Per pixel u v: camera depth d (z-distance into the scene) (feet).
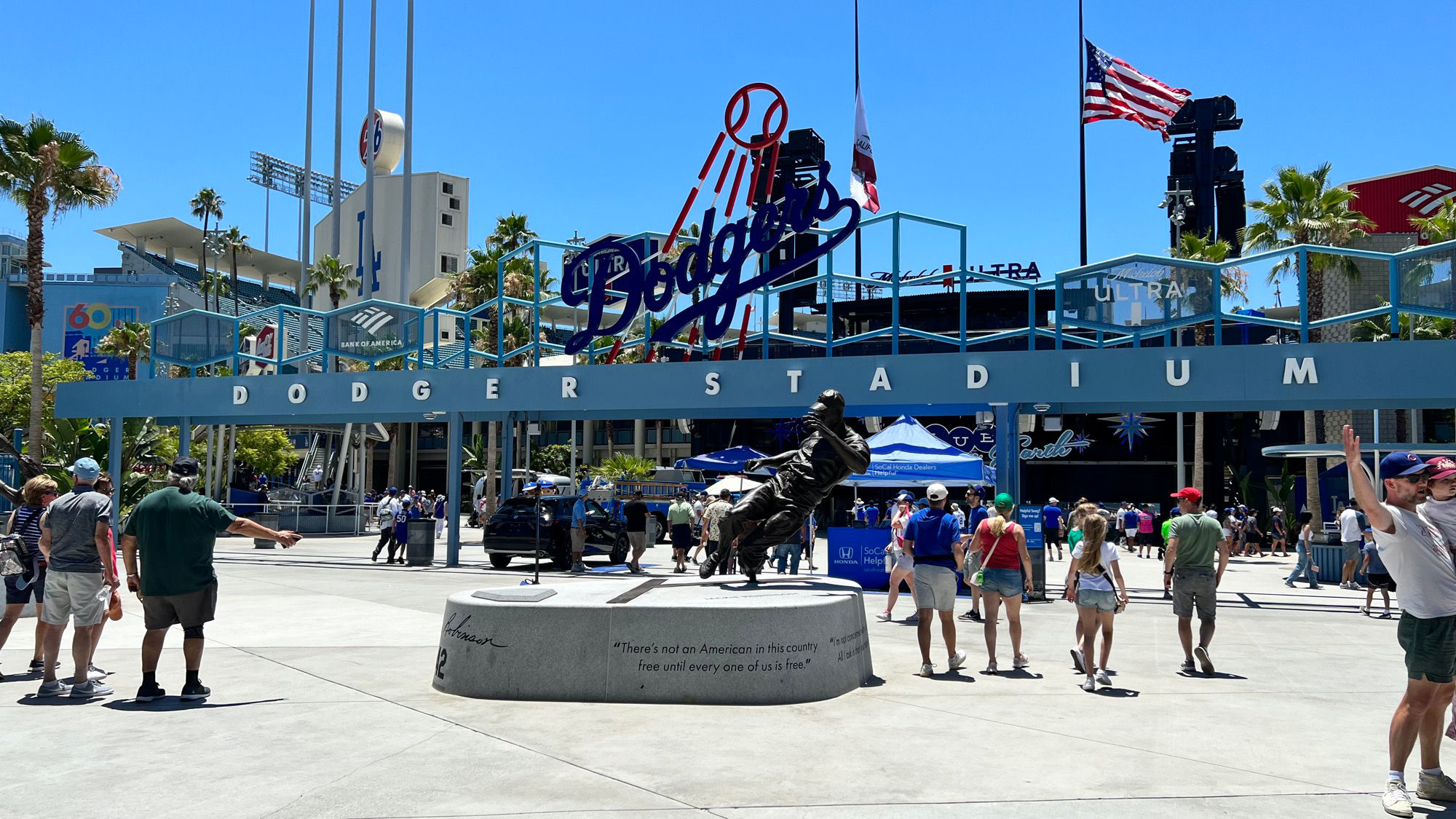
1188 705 25.49
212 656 32.42
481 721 23.00
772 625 25.61
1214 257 125.49
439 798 16.96
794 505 31.50
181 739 21.04
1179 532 30.55
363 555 87.76
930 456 59.82
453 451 74.13
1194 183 167.02
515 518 71.46
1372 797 17.49
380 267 278.26
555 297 76.84
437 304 236.22
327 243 315.37
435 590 54.90
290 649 34.12
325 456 162.50
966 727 22.81
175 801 16.72
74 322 286.25
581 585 31.58
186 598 24.56
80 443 112.16
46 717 23.04
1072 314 62.95
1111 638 27.94
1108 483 164.04
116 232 349.20
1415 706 16.53
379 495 177.78
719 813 16.22
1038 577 53.93
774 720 23.39
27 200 111.34
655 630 25.61
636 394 68.59
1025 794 17.47
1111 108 128.67
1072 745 21.06
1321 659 33.91
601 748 20.59
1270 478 131.03
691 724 22.85
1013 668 30.99
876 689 27.63
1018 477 60.34
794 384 65.00
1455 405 55.77
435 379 74.02
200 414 80.53
